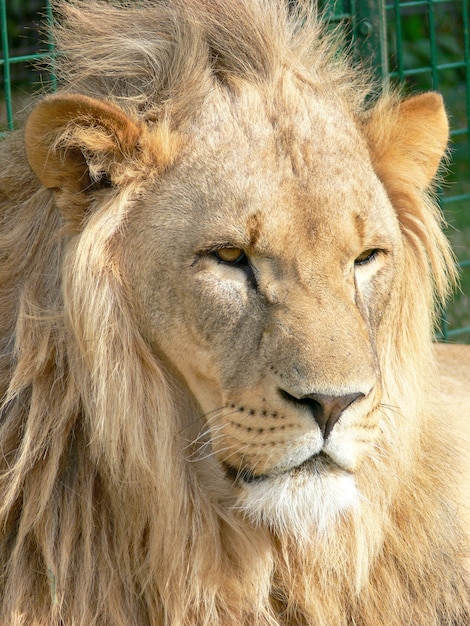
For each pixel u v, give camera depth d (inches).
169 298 215.6
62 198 221.5
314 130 220.7
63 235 223.9
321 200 213.0
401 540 242.8
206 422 222.7
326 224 212.2
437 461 253.9
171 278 214.7
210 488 226.1
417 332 245.1
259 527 226.2
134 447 220.1
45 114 214.1
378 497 233.6
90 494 225.8
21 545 226.4
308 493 206.2
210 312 211.6
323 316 206.4
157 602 225.9
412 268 245.6
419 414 243.8
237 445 209.6
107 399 218.4
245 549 225.5
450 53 621.9
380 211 225.9
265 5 237.8
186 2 235.9
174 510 222.1
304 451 202.7
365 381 202.4
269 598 233.9
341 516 229.8
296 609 233.0
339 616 234.2
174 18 234.8
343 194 215.8
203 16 231.9
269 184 212.1
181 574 222.4
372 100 277.1
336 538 229.9
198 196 213.8
